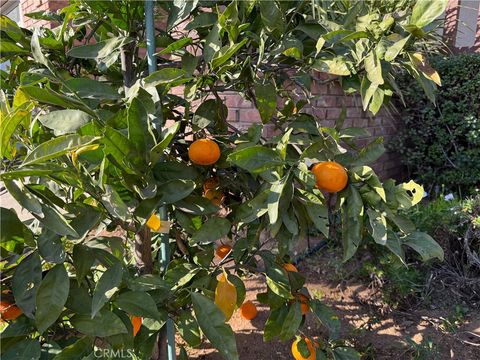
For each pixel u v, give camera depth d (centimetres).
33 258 109
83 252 114
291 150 149
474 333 248
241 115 346
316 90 388
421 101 488
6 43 148
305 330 248
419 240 141
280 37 146
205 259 155
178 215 144
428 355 218
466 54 467
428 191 500
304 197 125
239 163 118
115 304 118
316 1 140
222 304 140
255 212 128
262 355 232
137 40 151
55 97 109
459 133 464
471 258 284
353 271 301
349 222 126
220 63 134
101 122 112
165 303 140
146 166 116
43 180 148
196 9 163
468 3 595
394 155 532
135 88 125
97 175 133
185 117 160
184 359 168
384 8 139
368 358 225
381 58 122
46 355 117
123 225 121
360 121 460
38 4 487
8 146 112
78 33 187
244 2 141
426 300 275
